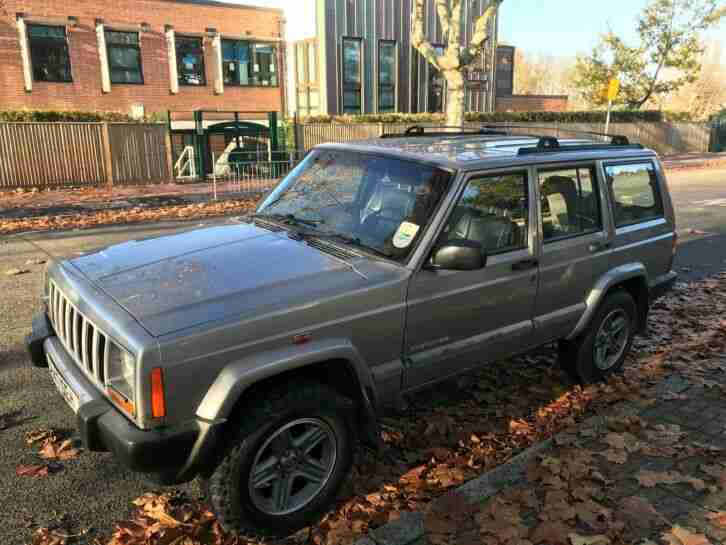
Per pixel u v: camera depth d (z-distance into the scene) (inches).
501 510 125.2
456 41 648.4
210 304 112.7
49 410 166.6
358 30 1096.2
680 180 803.4
